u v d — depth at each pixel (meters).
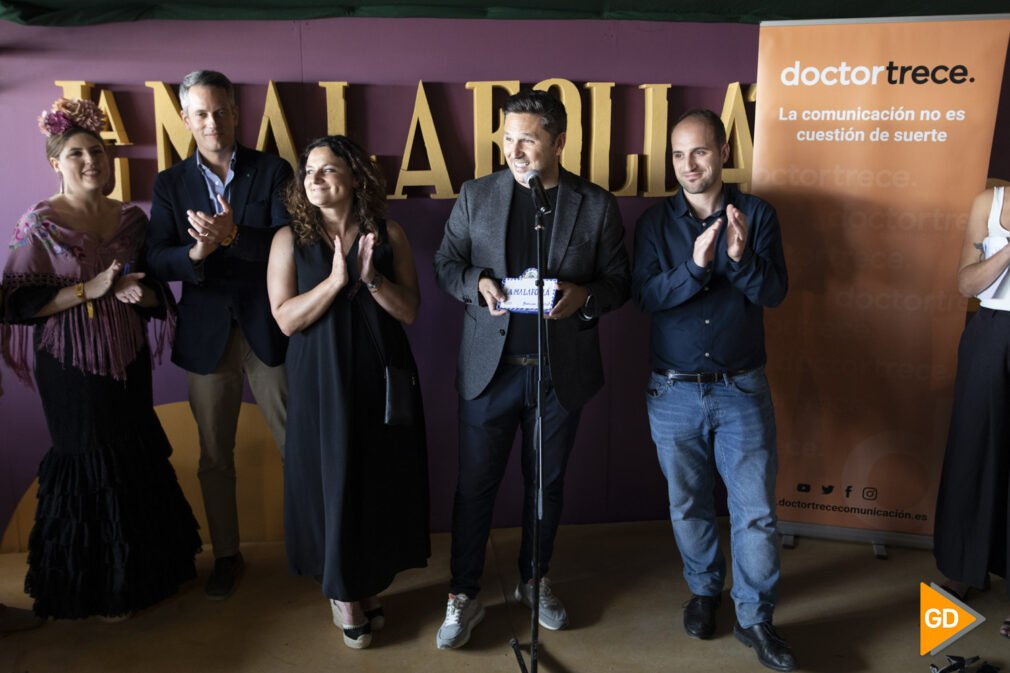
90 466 2.50
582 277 2.43
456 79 2.97
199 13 2.83
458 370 2.53
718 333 2.40
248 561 3.07
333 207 2.31
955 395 2.71
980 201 2.57
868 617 2.67
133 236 2.62
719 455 2.51
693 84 3.07
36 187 2.89
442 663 2.45
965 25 2.69
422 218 3.05
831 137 2.84
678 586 2.89
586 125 3.07
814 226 2.91
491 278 2.34
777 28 2.80
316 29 2.89
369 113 2.96
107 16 2.78
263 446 3.16
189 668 2.41
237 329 2.72
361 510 2.37
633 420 3.29
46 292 2.43
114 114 2.83
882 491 3.08
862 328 2.97
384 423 2.37
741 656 2.48
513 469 3.29
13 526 3.09
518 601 2.77
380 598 2.82
